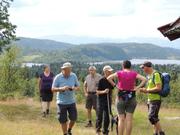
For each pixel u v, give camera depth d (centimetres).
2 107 2591
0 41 3841
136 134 1769
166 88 1437
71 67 1414
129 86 1277
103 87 1527
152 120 1449
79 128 1861
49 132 1644
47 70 2247
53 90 1402
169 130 2017
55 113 2381
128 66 1298
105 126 1539
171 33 1084
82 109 2647
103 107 1538
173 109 3897
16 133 1584
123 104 1279
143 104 4200
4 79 4284
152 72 1445
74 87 1404
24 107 2644
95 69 1920
